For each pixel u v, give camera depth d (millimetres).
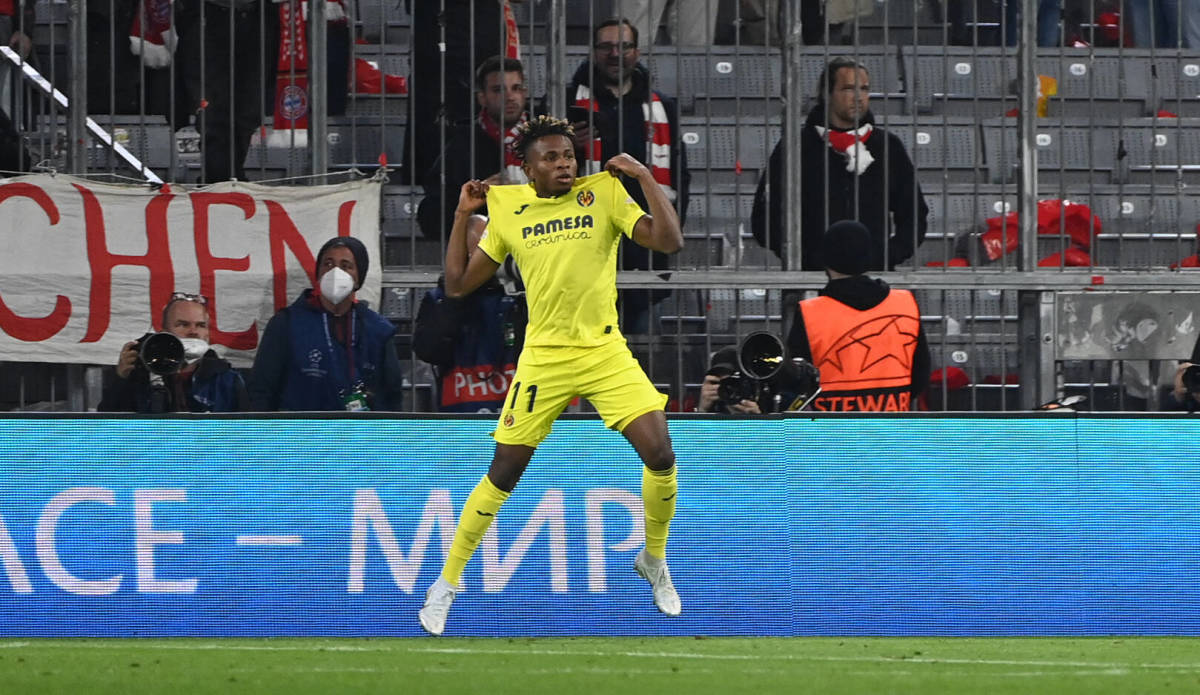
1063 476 24969
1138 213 34625
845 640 24078
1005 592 24797
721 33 34688
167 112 29672
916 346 26312
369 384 25922
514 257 21609
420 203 28750
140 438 24312
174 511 24312
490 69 27719
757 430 24812
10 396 26922
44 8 32375
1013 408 28984
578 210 21141
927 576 24766
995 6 35969
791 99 27438
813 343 25859
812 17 33031
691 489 24703
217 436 24422
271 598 24328
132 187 26312
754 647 23000
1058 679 19422
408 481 24578
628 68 28375
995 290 27031
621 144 26906
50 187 26078
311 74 27297
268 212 26578
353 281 25828
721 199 34906
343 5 30609
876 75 37438
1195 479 25062
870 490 24828
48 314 26047
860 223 25969
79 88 27094
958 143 36375
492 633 24422
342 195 26766
